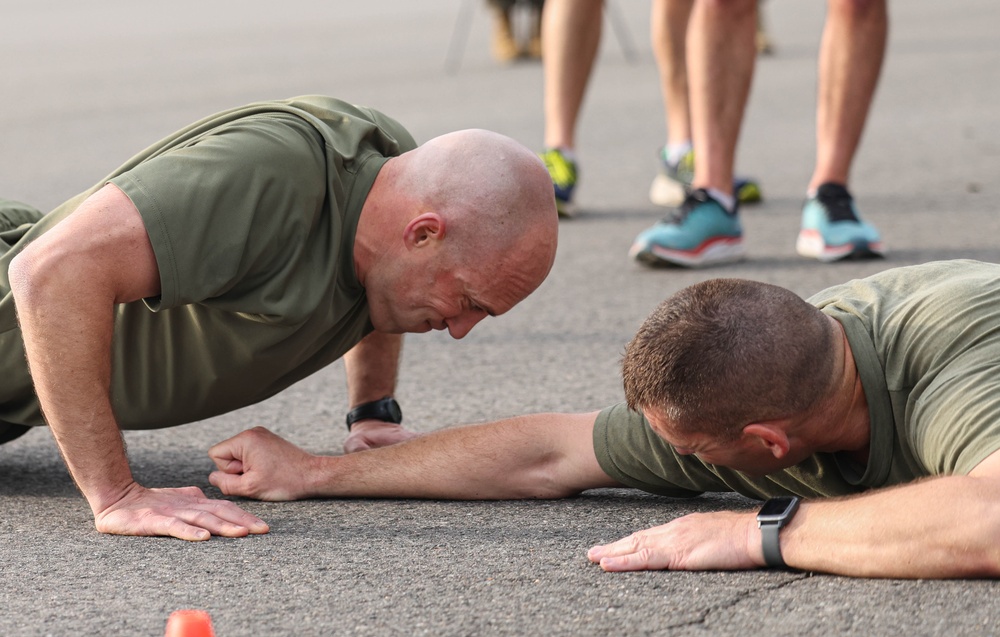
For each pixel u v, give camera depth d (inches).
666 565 225.1
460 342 407.8
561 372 369.7
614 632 202.2
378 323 255.8
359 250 247.8
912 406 223.6
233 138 236.4
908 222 540.7
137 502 251.9
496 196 240.5
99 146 758.5
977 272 237.9
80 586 223.9
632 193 640.4
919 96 894.4
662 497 270.5
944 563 207.9
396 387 337.1
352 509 264.5
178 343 257.6
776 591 214.2
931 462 218.4
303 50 1251.2
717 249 486.6
